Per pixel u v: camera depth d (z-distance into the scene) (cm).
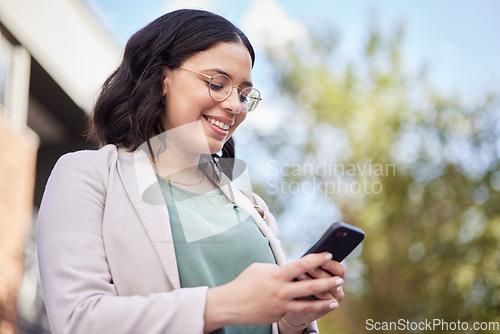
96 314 109
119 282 120
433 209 771
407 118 812
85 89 671
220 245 134
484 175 779
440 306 755
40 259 121
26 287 545
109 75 153
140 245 122
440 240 764
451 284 762
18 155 546
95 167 130
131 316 108
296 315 134
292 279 109
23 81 579
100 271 118
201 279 127
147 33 147
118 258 121
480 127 798
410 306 755
